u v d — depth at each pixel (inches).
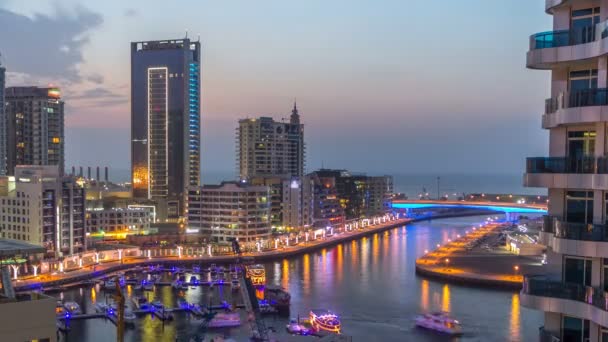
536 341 6117.1
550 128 1923.0
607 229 1681.8
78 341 6338.6
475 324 6776.6
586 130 1860.2
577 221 1866.4
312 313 6948.8
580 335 1882.4
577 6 1852.9
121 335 4015.8
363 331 6579.7
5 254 3189.0
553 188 1895.9
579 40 1766.7
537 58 1840.6
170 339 6437.0
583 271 1836.9
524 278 1920.5
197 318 7239.2
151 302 7780.5
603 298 1681.8
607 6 1764.3
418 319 6756.9
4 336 2662.4
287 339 6264.8
